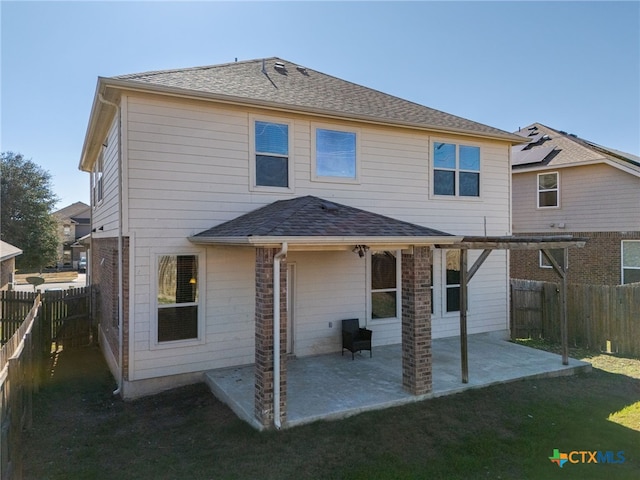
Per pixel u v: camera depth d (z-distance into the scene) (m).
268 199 9.18
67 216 52.12
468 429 6.14
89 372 9.57
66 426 6.52
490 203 12.27
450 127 11.18
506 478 4.88
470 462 5.21
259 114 9.12
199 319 8.51
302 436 5.84
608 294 11.26
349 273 10.35
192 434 6.12
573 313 11.94
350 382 7.84
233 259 8.86
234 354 8.85
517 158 19.83
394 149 10.80
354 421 6.31
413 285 7.30
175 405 7.35
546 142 20.23
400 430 6.05
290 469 5.03
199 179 8.46
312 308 9.87
